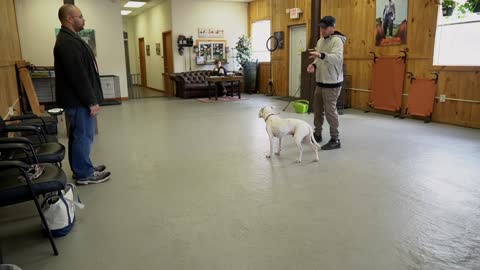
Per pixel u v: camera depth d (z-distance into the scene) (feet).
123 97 33.01
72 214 7.98
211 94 34.50
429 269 6.47
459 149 14.39
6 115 14.52
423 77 20.86
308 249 7.16
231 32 38.32
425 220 8.32
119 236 7.73
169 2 35.29
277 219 8.45
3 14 18.66
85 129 10.34
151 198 9.74
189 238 7.63
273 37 32.58
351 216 8.57
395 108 22.53
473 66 18.22
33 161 8.54
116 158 13.60
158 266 6.64
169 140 16.46
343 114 23.18
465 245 7.24
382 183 10.69
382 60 23.17
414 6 20.90
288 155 13.74
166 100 32.32
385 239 7.50
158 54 41.32
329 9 27.27
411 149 14.43
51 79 29.30
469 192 9.92
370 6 23.79
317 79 14.61
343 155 13.65
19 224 8.29
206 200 9.57
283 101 30.40
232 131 18.26
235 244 7.37
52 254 7.04
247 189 10.33
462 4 18.48
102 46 31.76
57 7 29.32
